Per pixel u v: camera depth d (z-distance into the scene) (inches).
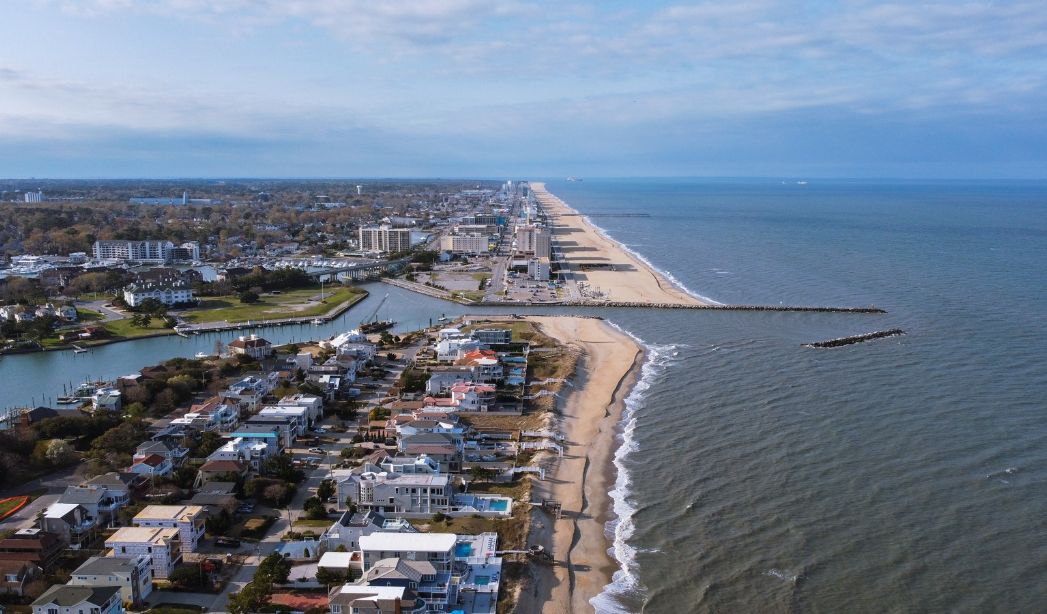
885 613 4478.3
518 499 6048.2
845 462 6451.8
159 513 5349.4
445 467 6638.8
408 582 4574.3
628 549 5319.9
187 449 6943.9
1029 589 4633.4
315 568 5044.3
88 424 7322.8
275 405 7839.6
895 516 5531.5
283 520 5757.9
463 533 5497.1
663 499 5994.1
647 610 4645.7
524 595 4781.0
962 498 5753.0
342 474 6412.4
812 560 5032.0
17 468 6407.5
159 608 4616.1
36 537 5103.3
